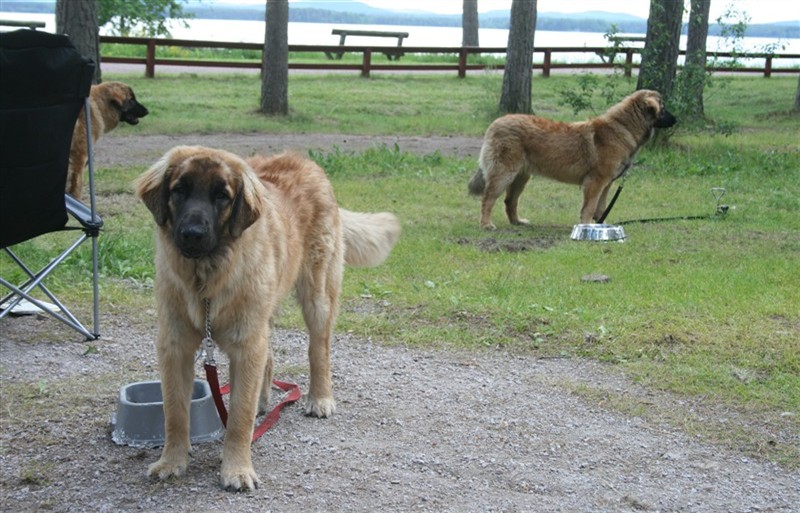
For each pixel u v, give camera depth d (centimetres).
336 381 803
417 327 862
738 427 768
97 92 1143
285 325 866
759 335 850
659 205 1157
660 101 1095
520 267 957
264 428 724
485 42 4275
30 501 602
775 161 1344
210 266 604
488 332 855
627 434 752
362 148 1408
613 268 957
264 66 1597
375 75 2172
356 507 607
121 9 2234
